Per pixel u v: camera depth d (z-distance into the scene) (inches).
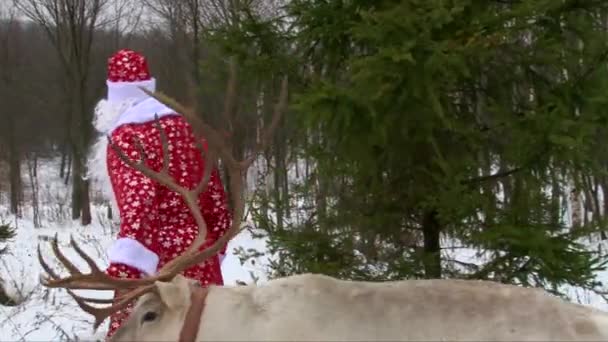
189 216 144.2
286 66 178.1
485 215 162.2
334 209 186.5
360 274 180.7
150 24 748.6
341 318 98.4
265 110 185.0
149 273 136.3
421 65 145.3
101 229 715.4
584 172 163.5
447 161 167.5
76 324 273.1
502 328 95.8
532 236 155.8
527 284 167.8
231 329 100.1
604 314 99.1
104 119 148.8
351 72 156.3
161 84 621.3
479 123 175.9
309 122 155.1
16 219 737.0
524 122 157.1
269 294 102.6
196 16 529.7
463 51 148.3
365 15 147.6
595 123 154.1
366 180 181.5
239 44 176.9
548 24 164.1
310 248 183.8
